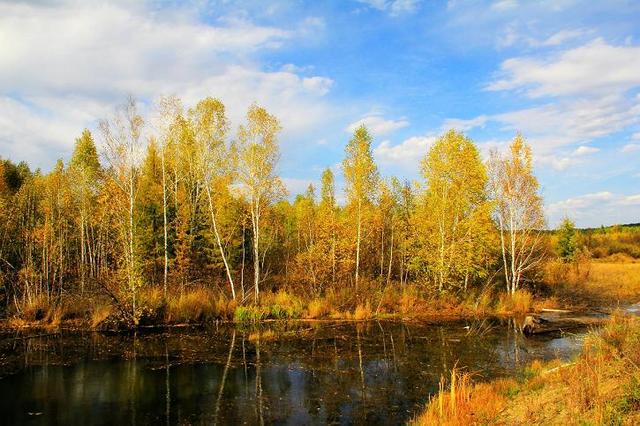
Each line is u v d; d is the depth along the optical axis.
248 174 29.47
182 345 20.77
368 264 42.03
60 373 16.28
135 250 25.89
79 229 37.28
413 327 25.34
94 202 35.81
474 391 11.82
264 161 29.73
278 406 12.98
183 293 27.80
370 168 34.22
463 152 32.00
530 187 33.22
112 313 24.58
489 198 33.94
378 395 13.83
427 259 33.28
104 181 30.78
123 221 25.20
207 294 28.80
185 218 34.78
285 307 28.36
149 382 15.21
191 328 24.77
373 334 23.34
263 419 12.05
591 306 32.03
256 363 17.59
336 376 15.82
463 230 32.69
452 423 9.42
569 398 9.23
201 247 36.28
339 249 35.25
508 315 29.27
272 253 45.16
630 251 68.56
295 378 15.62
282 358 18.36
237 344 21.00
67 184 34.75
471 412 10.19
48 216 31.78
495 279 39.06
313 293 31.02
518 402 10.65
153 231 35.19
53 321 25.17
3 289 29.23
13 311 26.64
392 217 41.91
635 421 7.60
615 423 7.50
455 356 18.56
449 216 32.31
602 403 8.19
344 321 27.08
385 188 39.62
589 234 75.56
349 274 35.00
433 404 11.11
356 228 35.50
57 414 12.47
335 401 13.34
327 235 35.78
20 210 32.75
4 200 31.78
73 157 36.38
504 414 9.97
